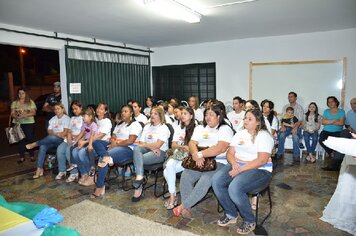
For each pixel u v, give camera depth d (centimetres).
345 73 545
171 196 317
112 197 354
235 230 271
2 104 1397
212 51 671
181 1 351
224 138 292
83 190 381
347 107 552
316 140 522
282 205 324
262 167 273
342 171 288
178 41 650
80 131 426
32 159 534
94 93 593
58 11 378
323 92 570
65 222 288
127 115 389
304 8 387
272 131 462
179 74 720
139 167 339
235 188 256
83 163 398
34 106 530
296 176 429
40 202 341
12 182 415
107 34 545
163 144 360
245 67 639
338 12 411
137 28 494
